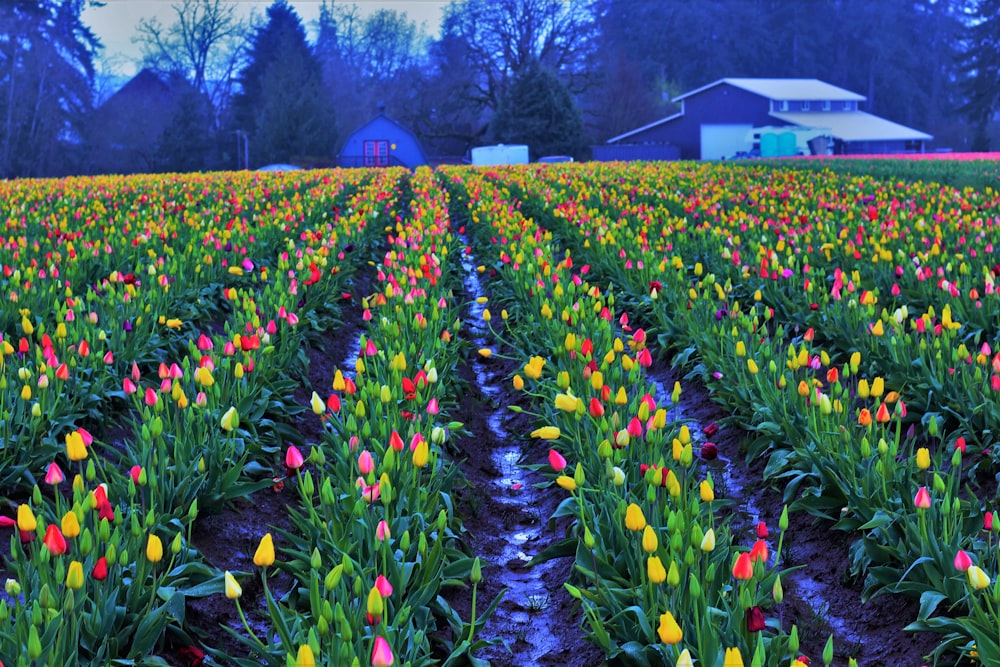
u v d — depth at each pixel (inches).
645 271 455.2
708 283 415.2
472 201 920.9
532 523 270.4
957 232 530.3
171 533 207.6
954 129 5275.6
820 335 384.5
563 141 3627.0
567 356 319.0
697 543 179.0
